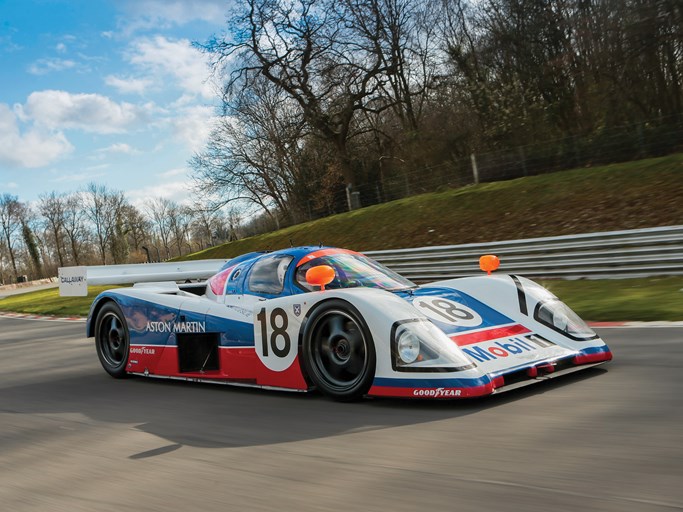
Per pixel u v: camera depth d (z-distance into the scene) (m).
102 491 2.42
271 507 2.10
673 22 18.39
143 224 73.69
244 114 30.55
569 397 3.18
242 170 33.56
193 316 4.48
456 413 3.06
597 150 18.48
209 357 4.49
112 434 3.33
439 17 25.98
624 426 2.62
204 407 3.80
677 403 2.91
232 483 2.37
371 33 25.86
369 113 29.47
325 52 25.94
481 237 13.79
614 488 1.97
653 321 5.89
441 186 21.91
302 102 26.78
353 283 4.04
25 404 4.43
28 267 73.81
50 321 12.81
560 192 14.68
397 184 24.97
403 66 26.84
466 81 24.56
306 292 4.03
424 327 3.31
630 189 13.42
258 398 3.92
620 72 20.50
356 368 3.50
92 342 8.00
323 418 3.24
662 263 8.68
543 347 3.64
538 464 2.25
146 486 2.43
